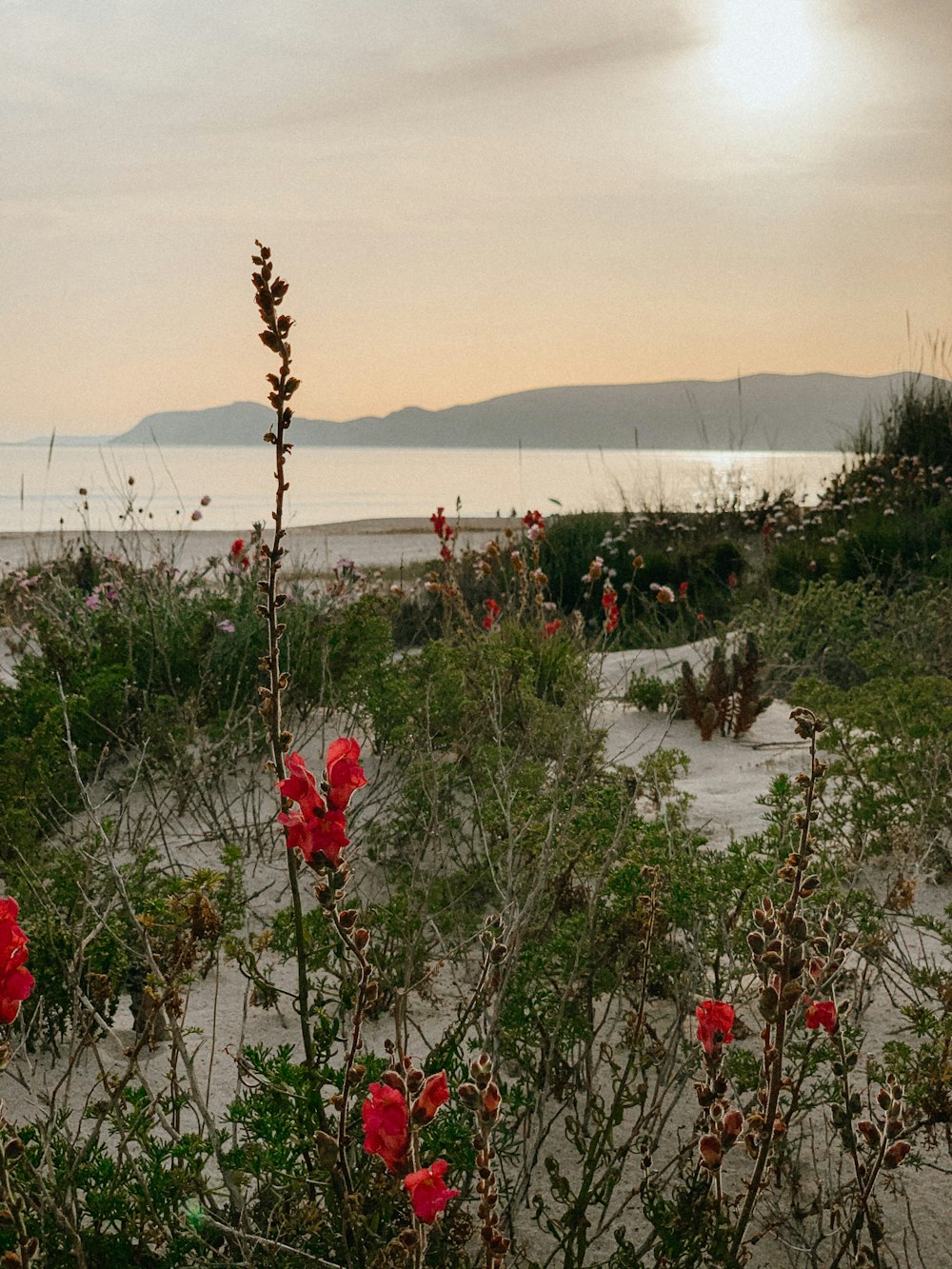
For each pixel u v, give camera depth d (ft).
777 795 12.66
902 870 13.70
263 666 7.19
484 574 28.09
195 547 57.93
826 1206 8.61
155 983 8.36
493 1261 5.48
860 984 11.29
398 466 341.21
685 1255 7.35
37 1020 9.93
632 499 60.13
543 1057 8.87
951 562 37.40
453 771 15.66
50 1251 6.71
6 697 19.06
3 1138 6.44
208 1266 6.83
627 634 37.65
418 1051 10.24
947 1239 8.30
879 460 53.72
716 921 10.53
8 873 12.69
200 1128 7.84
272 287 6.95
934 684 17.40
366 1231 6.66
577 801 13.70
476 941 11.84
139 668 20.93
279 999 11.47
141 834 15.58
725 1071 9.04
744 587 42.96
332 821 6.00
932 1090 8.64
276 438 7.13
